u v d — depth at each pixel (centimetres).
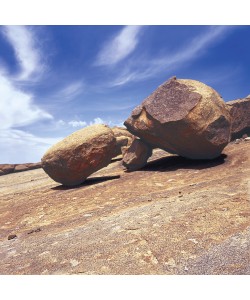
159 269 496
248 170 1184
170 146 1584
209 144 1423
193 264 493
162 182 1294
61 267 553
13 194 1741
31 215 1105
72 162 1498
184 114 1381
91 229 753
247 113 2156
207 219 658
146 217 755
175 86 1476
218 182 1038
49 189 1648
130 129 1692
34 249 686
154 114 1481
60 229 828
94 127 1582
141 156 1712
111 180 1534
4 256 680
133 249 576
